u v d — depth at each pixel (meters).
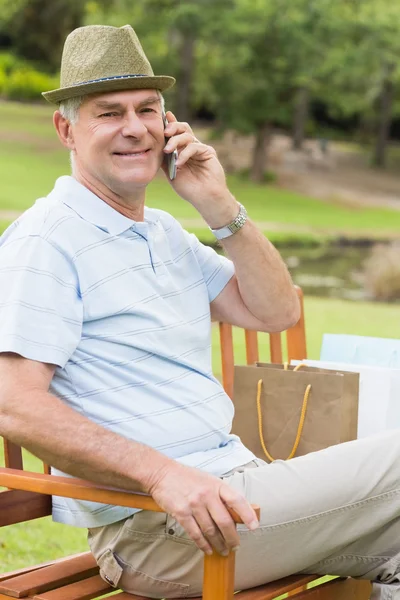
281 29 48.69
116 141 3.91
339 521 3.68
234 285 4.46
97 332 3.76
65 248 3.71
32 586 3.71
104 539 3.83
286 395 4.50
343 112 63.88
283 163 58.56
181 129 4.12
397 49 50.81
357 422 4.56
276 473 3.66
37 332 3.55
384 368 4.79
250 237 4.28
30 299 3.57
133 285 3.86
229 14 48.88
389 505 3.72
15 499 3.92
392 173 61.34
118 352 3.77
